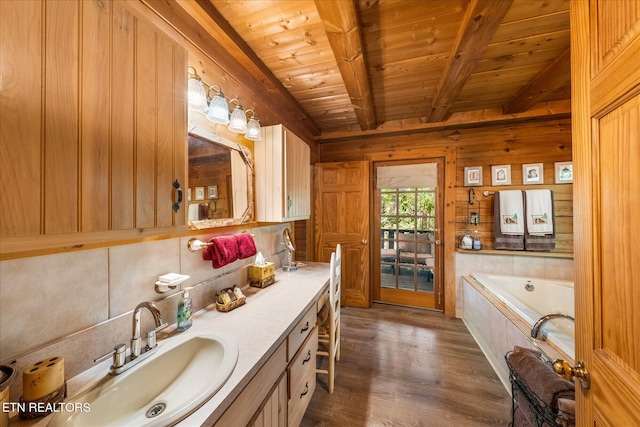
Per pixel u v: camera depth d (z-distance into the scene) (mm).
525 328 1625
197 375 926
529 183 2721
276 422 1039
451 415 1507
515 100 2352
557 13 1326
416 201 3184
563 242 2631
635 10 486
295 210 1922
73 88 598
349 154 3375
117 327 924
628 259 517
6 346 661
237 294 1386
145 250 1048
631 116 503
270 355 970
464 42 1429
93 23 639
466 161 2926
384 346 2268
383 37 1509
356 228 3215
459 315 2887
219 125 1459
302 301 1432
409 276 3227
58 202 571
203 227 1327
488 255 2775
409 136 3135
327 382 1792
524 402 1201
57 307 761
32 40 527
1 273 653
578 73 678
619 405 533
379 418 1490
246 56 1609
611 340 568
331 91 2273
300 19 1378
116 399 750
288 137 1812
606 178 583
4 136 488
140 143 766
